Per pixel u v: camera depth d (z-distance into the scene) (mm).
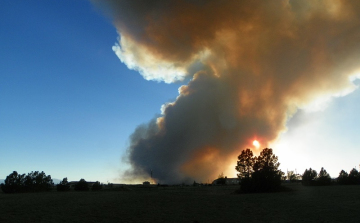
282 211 27375
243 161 64938
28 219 24625
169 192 69875
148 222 22359
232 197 47062
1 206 36500
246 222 21594
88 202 41312
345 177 98812
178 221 22609
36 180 94625
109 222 22578
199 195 54719
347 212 25562
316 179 91688
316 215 24203
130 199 46125
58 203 40125
